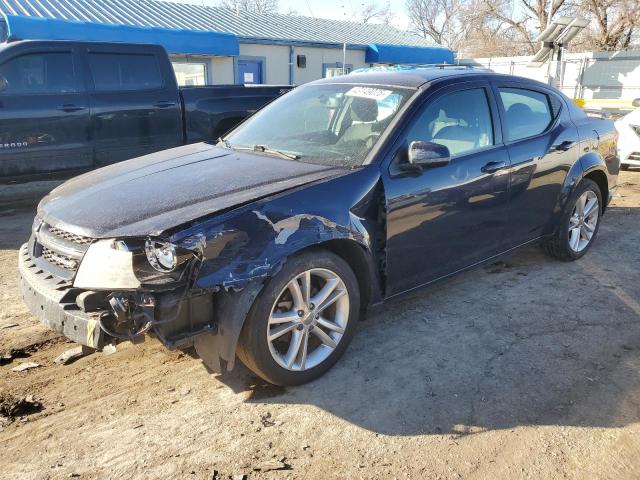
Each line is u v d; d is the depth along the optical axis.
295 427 2.86
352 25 27.28
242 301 2.77
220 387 3.20
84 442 2.72
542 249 5.36
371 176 3.36
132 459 2.61
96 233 2.72
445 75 4.14
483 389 3.21
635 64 18.02
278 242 2.88
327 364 3.29
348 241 3.22
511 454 2.68
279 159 3.66
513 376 3.35
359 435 2.80
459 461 2.63
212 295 2.78
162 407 3.01
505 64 20.59
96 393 3.13
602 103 16.27
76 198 3.23
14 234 6.28
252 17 23.30
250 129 4.35
